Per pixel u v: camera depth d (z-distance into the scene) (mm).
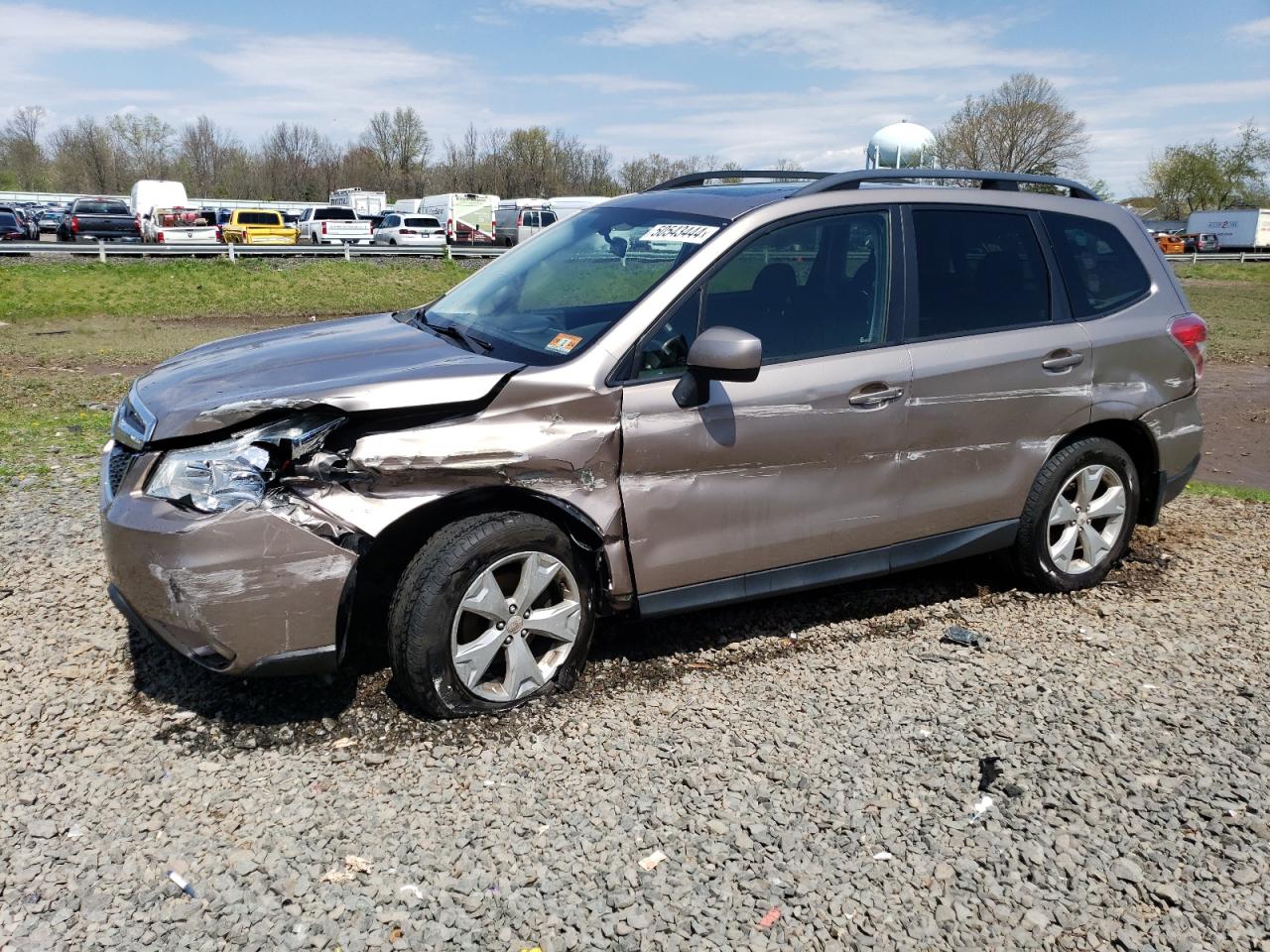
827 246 4090
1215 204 92938
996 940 2553
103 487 3479
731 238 3877
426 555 3322
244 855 2756
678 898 2648
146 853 2756
